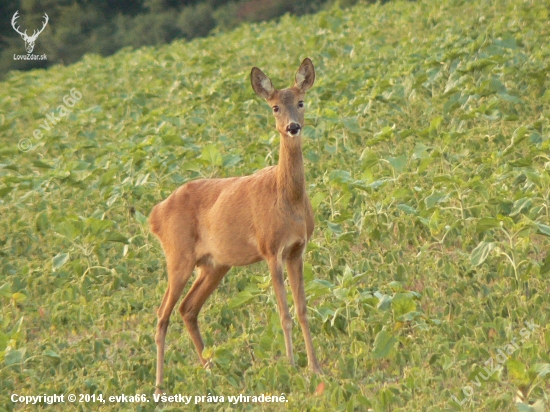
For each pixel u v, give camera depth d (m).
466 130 25.08
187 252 16.14
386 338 14.55
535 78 27.53
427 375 13.79
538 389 12.89
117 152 28.14
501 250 17.55
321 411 12.84
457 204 20.09
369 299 15.66
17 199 25.92
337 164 24.47
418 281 17.98
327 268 18.72
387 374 14.70
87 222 20.05
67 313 18.64
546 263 15.88
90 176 26.20
